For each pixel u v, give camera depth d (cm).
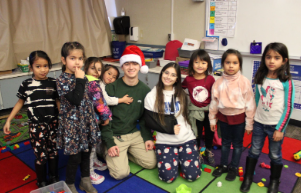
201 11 312
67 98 153
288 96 154
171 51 337
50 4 342
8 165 218
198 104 202
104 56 421
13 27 320
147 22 378
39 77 169
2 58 309
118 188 184
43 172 180
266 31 268
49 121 171
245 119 181
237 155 190
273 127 163
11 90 319
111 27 426
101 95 176
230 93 177
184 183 187
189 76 209
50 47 350
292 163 209
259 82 166
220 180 190
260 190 177
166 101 194
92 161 189
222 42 303
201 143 249
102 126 196
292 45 256
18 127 292
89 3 372
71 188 173
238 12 282
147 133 211
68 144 159
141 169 208
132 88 205
